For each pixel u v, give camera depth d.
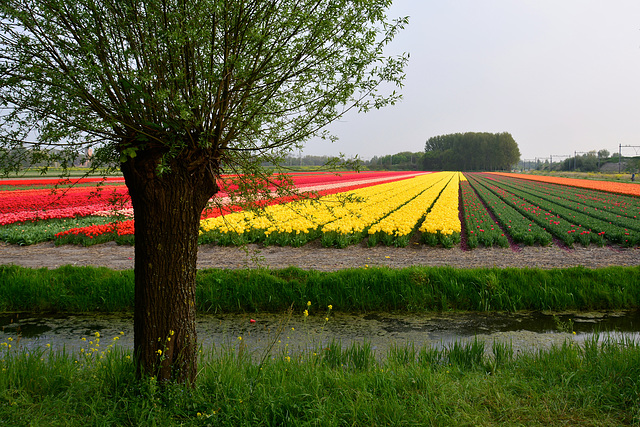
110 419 3.78
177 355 4.20
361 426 3.77
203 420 3.78
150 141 3.81
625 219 20.73
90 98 3.60
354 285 9.29
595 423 3.82
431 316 8.70
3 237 16.19
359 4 3.76
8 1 3.42
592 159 119.75
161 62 3.69
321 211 20.67
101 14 3.60
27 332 7.65
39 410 3.93
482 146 151.75
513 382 4.60
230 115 4.04
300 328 7.95
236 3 3.60
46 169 3.93
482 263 12.52
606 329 7.92
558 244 15.80
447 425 3.77
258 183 4.61
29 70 3.41
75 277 9.45
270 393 4.12
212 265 12.06
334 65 4.14
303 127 4.39
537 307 9.12
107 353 5.12
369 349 5.75
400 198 30.27
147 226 4.02
